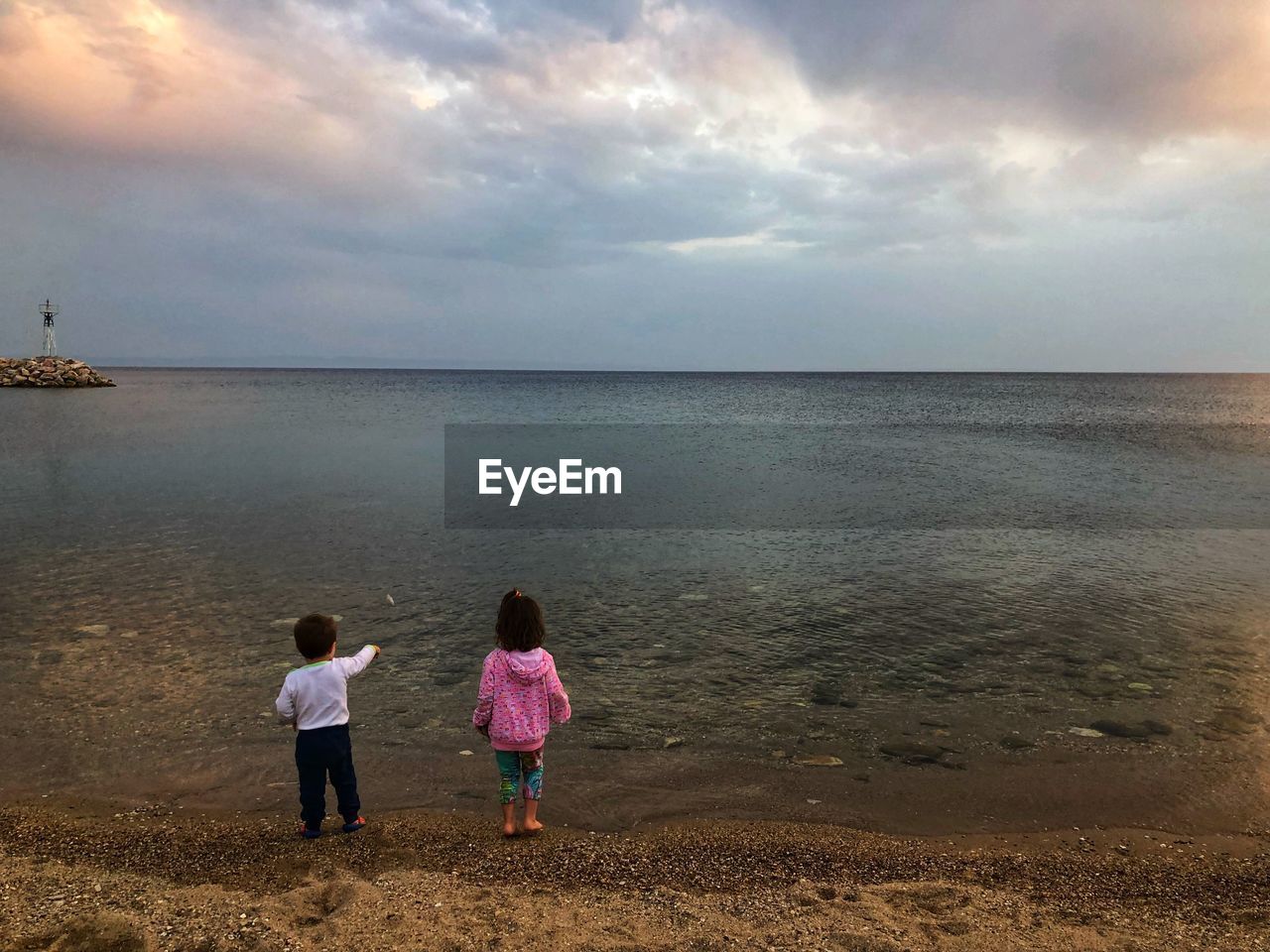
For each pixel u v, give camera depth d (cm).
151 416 4434
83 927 350
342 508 1680
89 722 618
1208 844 475
